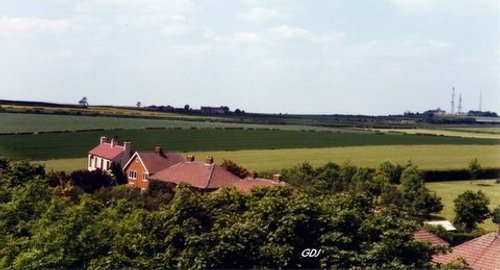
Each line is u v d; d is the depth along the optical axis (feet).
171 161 239.30
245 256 90.99
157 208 164.35
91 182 200.44
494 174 233.55
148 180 219.61
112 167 231.30
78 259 95.50
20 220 117.70
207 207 102.63
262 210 98.63
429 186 217.15
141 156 232.12
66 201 127.95
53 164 222.69
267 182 189.37
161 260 91.30
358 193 108.27
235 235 92.32
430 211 183.42
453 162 243.81
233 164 240.94
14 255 101.30
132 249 95.86
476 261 112.37
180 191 104.83
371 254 90.33
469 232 160.45
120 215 118.42
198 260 89.35
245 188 186.50
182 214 99.35
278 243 93.09
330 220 96.58
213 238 92.12
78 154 244.63
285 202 99.81
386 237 92.02
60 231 97.71
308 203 97.86
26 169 188.14
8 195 137.59
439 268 92.89
